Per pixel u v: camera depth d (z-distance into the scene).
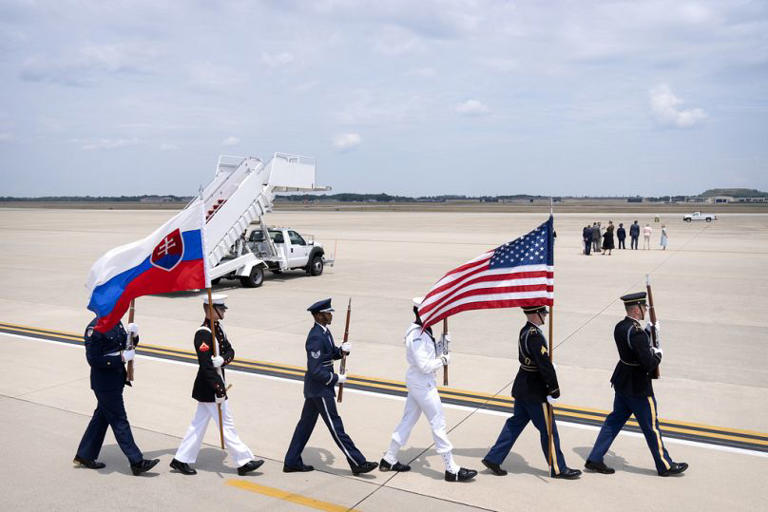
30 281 19.86
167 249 5.92
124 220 71.06
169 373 9.34
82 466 5.96
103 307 5.64
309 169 21.64
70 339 11.66
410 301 16.31
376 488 5.52
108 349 5.66
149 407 7.77
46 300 16.19
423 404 5.69
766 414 7.65
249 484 5.59
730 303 15.82
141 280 5.81
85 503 5.18
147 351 10.74
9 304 15.57
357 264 25.45
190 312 14.78
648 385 5.74
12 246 33.97
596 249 30.56
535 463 6.15
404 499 5.30
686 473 5.88
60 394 8.28
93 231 48.25
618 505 5.18
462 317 14.33
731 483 5.65
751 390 8.64
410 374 5.75
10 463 6.02
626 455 6.37
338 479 5.72
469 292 6.11
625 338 5.72
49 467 5.94
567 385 8.88
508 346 11.38
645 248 33.28
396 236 43.22
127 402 7.95
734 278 20.67
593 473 5.88
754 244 35.84
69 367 9.66
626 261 26.48
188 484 5.59
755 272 22.38
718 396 8.37
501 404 8.02
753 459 6.24
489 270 6.07
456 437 6.87
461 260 26.89
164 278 5.87
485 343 11.62
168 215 92.38
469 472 5.67
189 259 5.92
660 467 5.76
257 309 15.13
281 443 6.63
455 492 5.44
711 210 140.62
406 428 5.88
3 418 7.33
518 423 5.84
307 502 5.24
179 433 6.91
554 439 5.73
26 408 7.70
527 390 5.68
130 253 5.88
